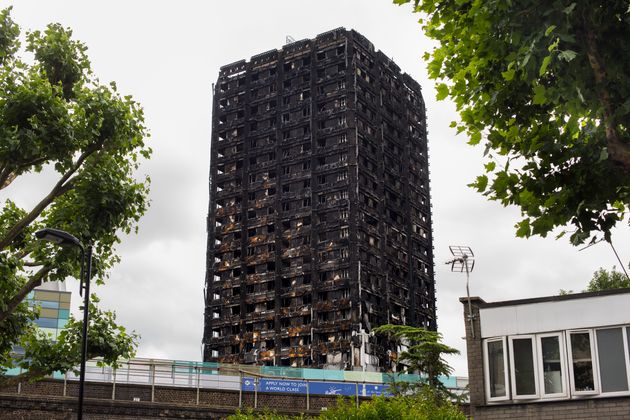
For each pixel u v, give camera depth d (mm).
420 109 147750
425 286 136625
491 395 25453
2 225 21234
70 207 20078
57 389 36781
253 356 122938
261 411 42656
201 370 42688
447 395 42844
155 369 40344
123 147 20547
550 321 25188
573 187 11367
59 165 18953
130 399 39031
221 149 140125
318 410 44750
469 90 11961
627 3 10492
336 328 118438
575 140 11367
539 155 11398
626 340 24047
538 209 11531
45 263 19328
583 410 24016
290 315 122875
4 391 35000
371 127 133250
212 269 132875
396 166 137500
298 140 131875
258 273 128625
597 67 10492
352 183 125000
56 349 20859
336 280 120938
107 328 21438
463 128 12203
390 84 141000
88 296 19000
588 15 10461
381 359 117938
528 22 10609
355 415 18000
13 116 18438
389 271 127750
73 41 21734
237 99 141250
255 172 135125
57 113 18578
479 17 10977
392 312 125625
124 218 20484
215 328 129125
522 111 11914
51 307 83000
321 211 125812
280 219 129500
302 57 136875
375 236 126625
